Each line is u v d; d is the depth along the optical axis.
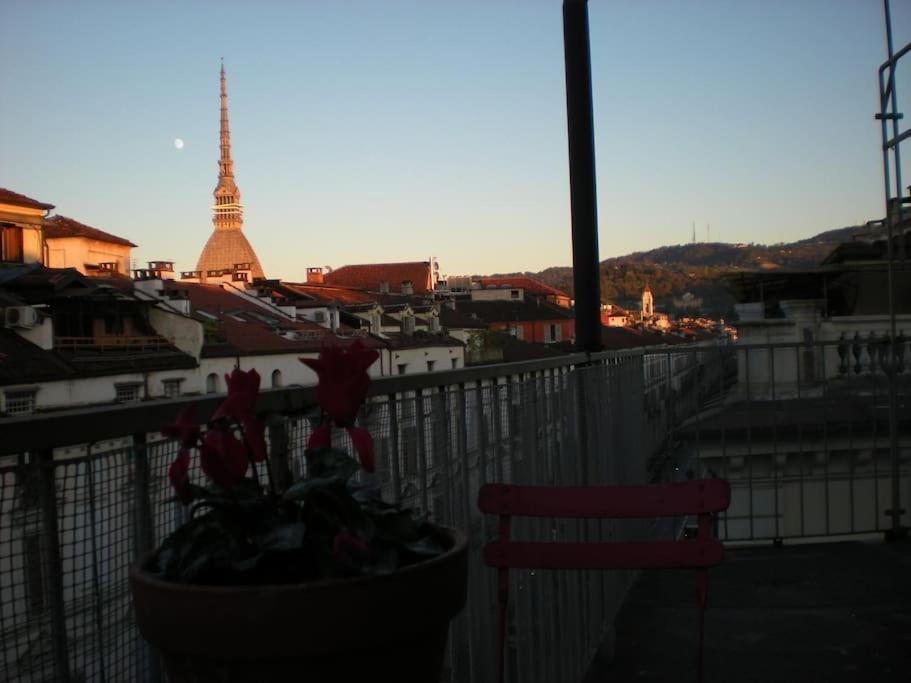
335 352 1.52
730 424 6.15
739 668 3.78
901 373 6.04
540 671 3.12
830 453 6.06
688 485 2.26
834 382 6.14
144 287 40.81
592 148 4.80
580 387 4.18
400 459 2.24
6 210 39.88
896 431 5.94
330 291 74.75
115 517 1.39
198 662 1.27
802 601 4.68
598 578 3.95
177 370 36.72
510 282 118.62
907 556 5.51
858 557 5.57
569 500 2.30
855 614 4.43
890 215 6.22
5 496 1.21
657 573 5.39
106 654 1.36
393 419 2.21
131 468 1.44
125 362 33.56
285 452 1.78
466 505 2.64
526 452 3.30
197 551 1.36
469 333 72.62
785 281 12.42
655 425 6.59
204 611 1.23
